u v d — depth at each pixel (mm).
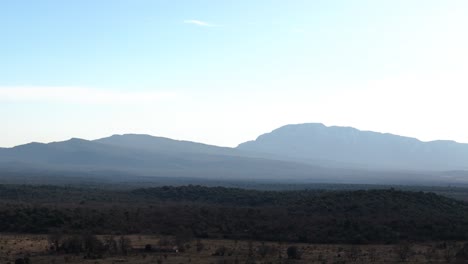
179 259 71875
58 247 80875
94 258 73125
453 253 76750
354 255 75375
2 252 78000
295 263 68875
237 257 73938
